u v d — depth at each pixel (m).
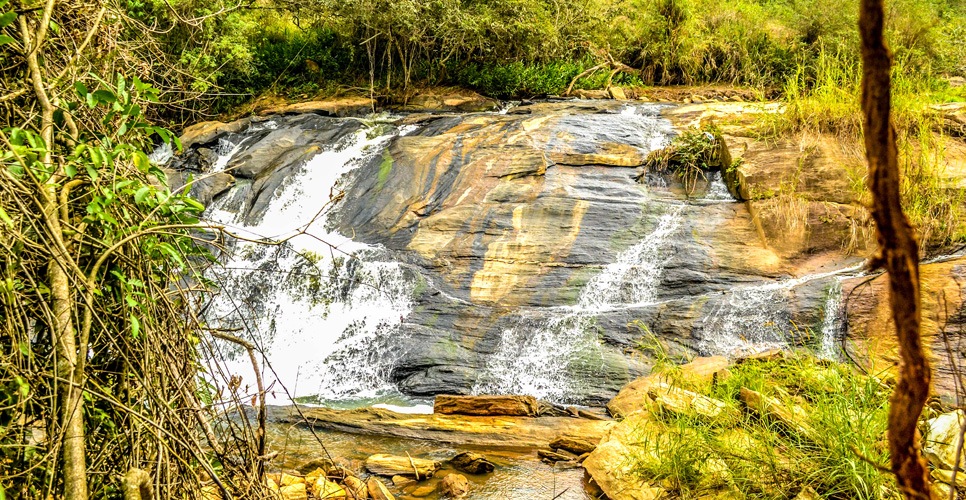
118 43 3.07
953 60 14.02
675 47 16.48
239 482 2.87
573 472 5.41
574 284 8.56
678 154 10.05
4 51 2.48
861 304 7.06
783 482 4.03
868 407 4.17
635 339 7.69
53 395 2.06
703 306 7.73
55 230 2.11
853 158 8.67
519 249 9.02
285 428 6.45
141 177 2.69
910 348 1.01
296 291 9.05
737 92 15.22
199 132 13.00
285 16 16.78
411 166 10.80
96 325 2.38
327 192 11.09
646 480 4.67
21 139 2.24
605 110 12.84
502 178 10.06
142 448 2.47
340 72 15.86
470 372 7.78
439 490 5.10
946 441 3.60
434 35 14.59
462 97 14.48
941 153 8.03
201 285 2.82
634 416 5.81
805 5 16.52
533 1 15.26
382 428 6.44
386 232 9.80
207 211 11.29
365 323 8.61
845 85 9.45
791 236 8.22
